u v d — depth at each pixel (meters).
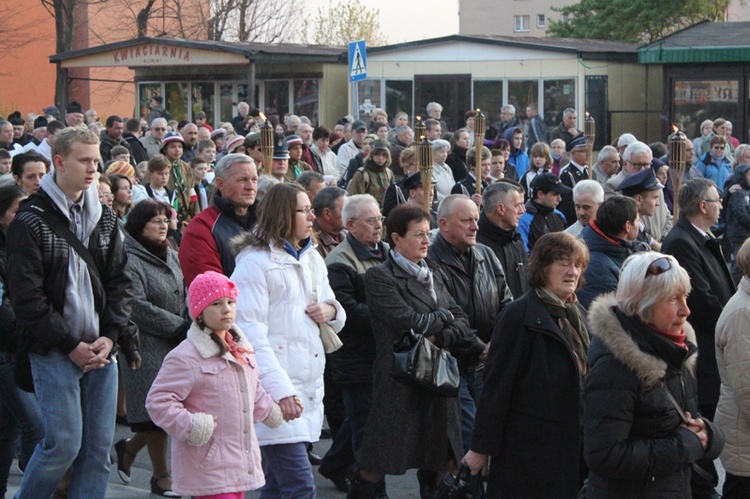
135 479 12.79
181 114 48.31
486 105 43.44
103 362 9.45
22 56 69.56
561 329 9.02
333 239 13.07
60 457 9.34
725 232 23.61
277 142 17.19
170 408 8.45
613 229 11.93
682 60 41.12
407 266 10.70
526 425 8.88
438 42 43.44
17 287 9.20
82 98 71.75
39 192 9.48
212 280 8.63
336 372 11.65
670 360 7.68
